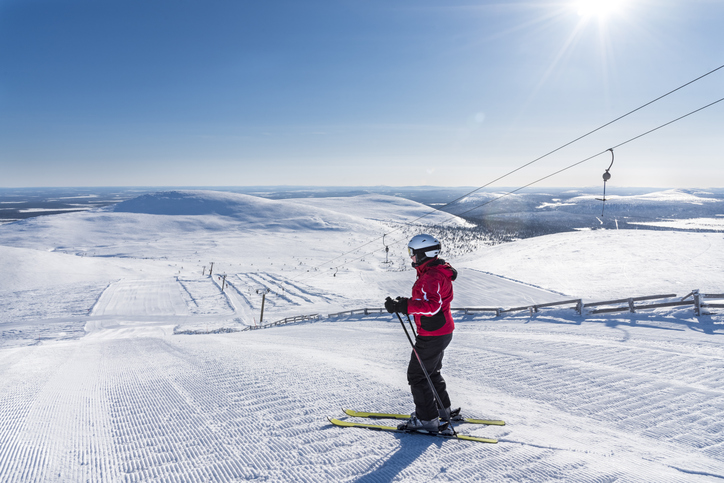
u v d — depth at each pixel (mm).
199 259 139000
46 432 3496
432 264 3193
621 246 43250
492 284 35250
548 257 43500
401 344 10812
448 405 3484
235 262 132125
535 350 7758
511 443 3166
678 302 10859
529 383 5297
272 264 129000
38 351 13711
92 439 3389
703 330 8984
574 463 2750
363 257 159750
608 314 12133
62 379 6539
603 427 3609
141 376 6574
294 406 4223
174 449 3135
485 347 8430
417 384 3363
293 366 6617
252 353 8891
